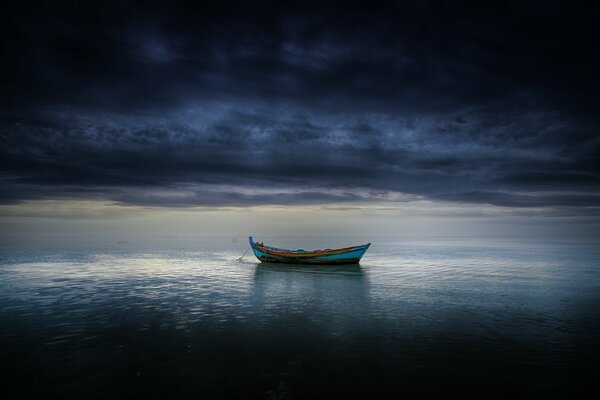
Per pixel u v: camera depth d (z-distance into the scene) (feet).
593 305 82.94
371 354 54.08
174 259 180.45
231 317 73.67
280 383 45.32
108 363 51.16
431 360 51.90
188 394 42.75
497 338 60.64
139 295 94.17
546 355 53.47
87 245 272.10
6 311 78.18
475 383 45.14
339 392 43.16
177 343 58.85
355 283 111.96
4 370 49.03
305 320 71.46
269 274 131.03
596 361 51.19
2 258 179.42
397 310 78.95
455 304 84.28
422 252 223.71
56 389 43.88
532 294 95.50
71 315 75.10
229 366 50.19
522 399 41.57
